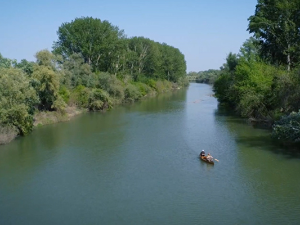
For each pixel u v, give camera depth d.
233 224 22.05
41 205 25.28
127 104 88.25
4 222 22.77
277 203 24.81
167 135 46.75
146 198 26.19
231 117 61.66
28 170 32.91
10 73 45.50
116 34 93.06
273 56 65.31
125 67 111.94
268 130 48.00
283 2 56.97
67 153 38.53
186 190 27.53
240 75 63.78
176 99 102.25
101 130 51.03
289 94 45.38
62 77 67.31
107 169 32.94
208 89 154.12
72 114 65.88
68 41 85.19
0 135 42.50
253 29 61.94
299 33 58.59
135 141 43.66
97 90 74.25
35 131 50.59
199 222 22.34
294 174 30.20
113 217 23.30
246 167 32.31
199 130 49.69
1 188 28.55
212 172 31.45
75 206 25.08
